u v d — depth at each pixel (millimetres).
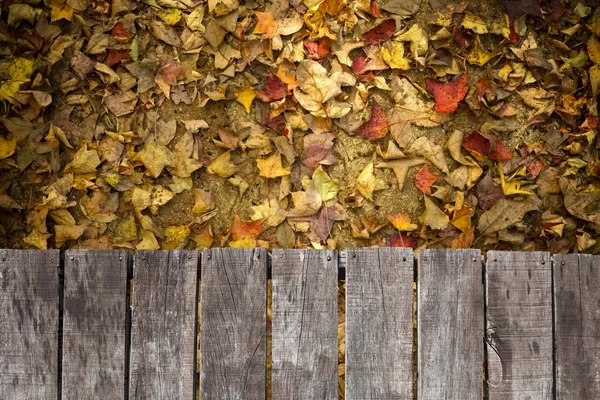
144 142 3094
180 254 1924
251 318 1906
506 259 1937
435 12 3168
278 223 3053
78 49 3111
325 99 3059
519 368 1923
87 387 1897
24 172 3059
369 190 3082
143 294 1912
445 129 3139
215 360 1899
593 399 1938
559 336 1944
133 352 1902
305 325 1902
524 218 3133
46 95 3043
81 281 1912
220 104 3125
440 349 1913
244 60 3117
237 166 3084
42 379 1904
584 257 1954
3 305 1910
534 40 3188
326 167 3109
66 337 1903
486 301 1938
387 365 1902
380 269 1915
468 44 3160
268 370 2893
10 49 3076
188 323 1908
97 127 3092
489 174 3113
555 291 1946
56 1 3080
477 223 3109
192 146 3088
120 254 1918
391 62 3121
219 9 3086
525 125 3152
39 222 3037
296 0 3119
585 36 3180
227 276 1913
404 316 1909
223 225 3092
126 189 3066
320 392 1896
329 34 3096
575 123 3158
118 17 3115
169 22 3123
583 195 3100
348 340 1903
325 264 1911
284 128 3102
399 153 3094
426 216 3057
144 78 3105
